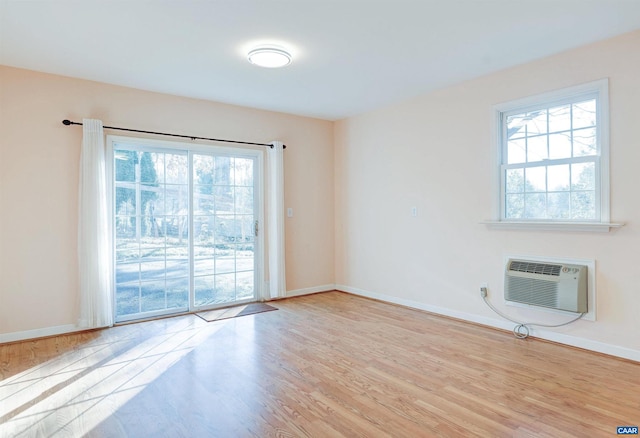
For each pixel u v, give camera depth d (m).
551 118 3.52
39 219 3.66
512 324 3.74
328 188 5.82
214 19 2.73
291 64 3.57
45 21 2.73
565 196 3.40
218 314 4.48
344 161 5.71
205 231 4.75
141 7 2.55
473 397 2.43
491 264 3.91
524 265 3.59
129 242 4.23
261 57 3.22
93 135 3.82
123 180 4.19
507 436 2.01
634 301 2.98
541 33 2.99
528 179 3.65
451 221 4.28
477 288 4.04
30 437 2.05
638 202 2.96
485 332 3.75
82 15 2.65
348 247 5.68
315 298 5.33
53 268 3.72
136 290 4.28
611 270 3.10
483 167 3.96
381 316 4.38
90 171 3.80
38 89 3.67
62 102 3.79
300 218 5.52
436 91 4.40
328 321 4.18
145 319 4.27
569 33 3.00
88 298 3.81
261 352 3.25
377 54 3.36
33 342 3.52
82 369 2.92
